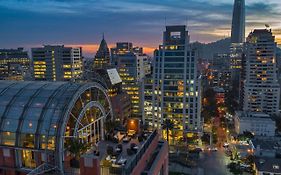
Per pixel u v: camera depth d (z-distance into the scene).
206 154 162.88
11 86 62.50
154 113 191.38
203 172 137.12
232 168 138.25
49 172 49.84
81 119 57.34
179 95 183.62
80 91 56.59
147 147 61.53
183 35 179.12
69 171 50.59
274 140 168.62
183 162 149.12
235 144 168.62
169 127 163.88
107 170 47.31
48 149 50.59
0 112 54.97
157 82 187.38
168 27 181.62
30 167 53.03
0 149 53.91
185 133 184.50
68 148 51.78
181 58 179.88
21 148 51.91
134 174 48.75
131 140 64.75
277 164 125.94
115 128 71.94
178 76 182.00
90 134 61.34
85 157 44.06
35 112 53.66
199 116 182.75
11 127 53.06
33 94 57.94
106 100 70.31
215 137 189.12
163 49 183.25
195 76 178.75
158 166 62.19
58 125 51.00
